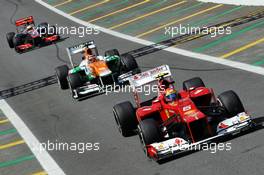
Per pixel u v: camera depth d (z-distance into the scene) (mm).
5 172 43750
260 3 88438
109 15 112312
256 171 33531
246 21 81438
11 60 95250
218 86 54156
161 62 70562
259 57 62156
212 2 100062
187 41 78812
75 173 40500
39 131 53469
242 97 48625
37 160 45062
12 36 105500
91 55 63531
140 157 40156
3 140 52875
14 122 58719
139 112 41250
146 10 108062
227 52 67812
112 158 41438
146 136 37719
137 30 94688
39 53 95438
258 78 53562
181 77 61094
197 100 41625
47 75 78375
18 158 46625
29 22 104062
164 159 38344
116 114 43938
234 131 37125
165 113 40781
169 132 40750
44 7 136125
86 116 54406
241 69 58594
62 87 67625
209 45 73625
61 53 91500
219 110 41031
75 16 119625
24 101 67375
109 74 60156
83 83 62781
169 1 110562
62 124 53875
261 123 39219
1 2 152250
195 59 67938
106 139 45938
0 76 84812
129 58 62938
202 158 36969
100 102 57938
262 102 45688
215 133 38812
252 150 36281
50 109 60594
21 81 78688
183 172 35781
